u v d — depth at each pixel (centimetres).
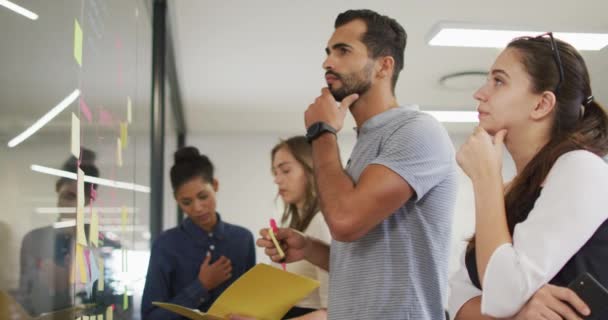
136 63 216
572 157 106
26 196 74
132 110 203
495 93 119
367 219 123
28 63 74
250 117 595
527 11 346
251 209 649
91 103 121
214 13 343
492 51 408
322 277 189
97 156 130
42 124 81
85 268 116
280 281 155
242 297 159
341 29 146
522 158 119
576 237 100
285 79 473
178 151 246
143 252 253
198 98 524
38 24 79
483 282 104
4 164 66
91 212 123
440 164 132
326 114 138
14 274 71
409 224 130
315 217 199
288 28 368
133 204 207
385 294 126
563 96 115
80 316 111
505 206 116
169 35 370
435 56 419
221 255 237
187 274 231
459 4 336
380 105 144
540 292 100
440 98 525
